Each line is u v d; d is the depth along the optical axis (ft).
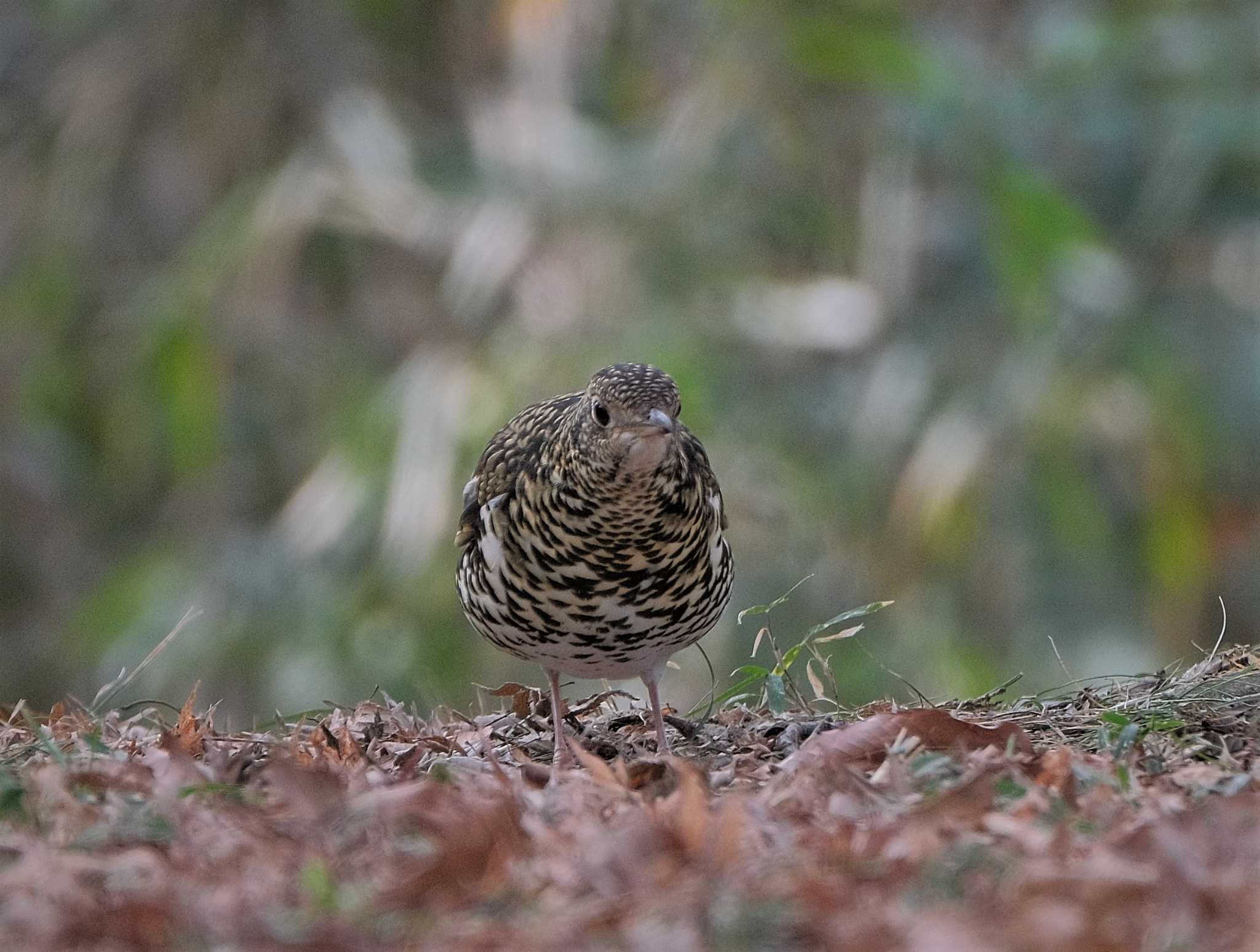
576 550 22.08
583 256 62.39
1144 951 14.58
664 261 62.44
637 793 19.90
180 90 68.08
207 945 15.11
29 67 69.72
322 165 65.31
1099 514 59.47
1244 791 19.58
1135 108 62.23
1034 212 58.75
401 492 58.34
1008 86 61.67
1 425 65.10
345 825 18.07
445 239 64.13
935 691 53.98
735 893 15.60
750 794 20.11
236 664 60.08
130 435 64.39
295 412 64.28
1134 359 60.08
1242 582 61.16
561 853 17.13
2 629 63.87
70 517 65.10
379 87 68.13
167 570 61.52
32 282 66.69
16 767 22.16
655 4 66.54
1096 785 19.34
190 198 67.87
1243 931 14.82
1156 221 62.54
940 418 60.23
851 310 62.03
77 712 26.09
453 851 16.51
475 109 66.03
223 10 67.62
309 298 65.26
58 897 15.92
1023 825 17.51
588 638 22.89
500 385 59.57
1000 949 14.33
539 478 22.22
